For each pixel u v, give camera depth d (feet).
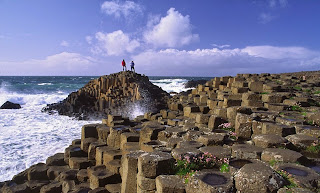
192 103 63.00
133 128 42.57
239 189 16.07
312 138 24.39
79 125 77.10
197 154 23.09
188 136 30.71
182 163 22.00
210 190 15.80
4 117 87.66
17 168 42.34
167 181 19.40
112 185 30.81
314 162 20.98
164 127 37.60
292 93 49.08
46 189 33.14
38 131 66.80
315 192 15.38
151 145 31.27
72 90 183.73
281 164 19.04
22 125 75.00
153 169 20.95
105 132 42.83
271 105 40.98
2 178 39.27
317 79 86.22
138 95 99.86
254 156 22.33
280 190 15.01
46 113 98.63
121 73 123.13
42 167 39.47
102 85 110.22
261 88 57.72
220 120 36.14
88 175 34.86
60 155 43.57
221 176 17.74
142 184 21.29
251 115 32.68
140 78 120.78
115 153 36.55
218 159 23.04
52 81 298.97
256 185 15.51
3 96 131.23
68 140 57.88
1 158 45.98
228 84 73.05
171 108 61.87
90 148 39.99
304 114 35.58
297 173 17.33
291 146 23.99
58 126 74.69
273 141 23.68
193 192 17.29
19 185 34.78
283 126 27.78
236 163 21.08
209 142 27.17
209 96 64.49
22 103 126.21
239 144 25.90
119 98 100.89
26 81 289.33
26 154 48.21
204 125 38.88
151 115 55.52
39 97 134.10
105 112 95.14
